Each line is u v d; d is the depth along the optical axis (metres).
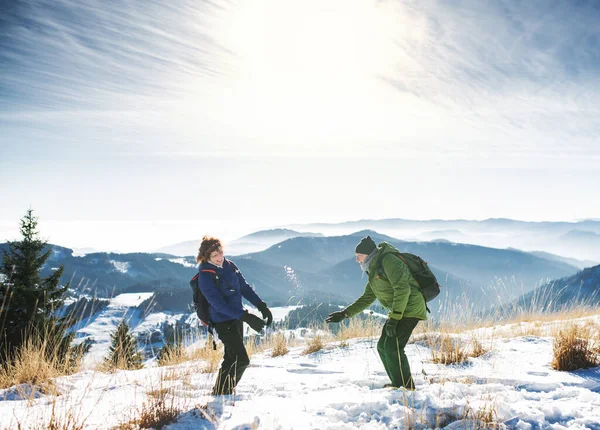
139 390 4.05
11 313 9.54
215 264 3.95
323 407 3.28
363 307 4.28
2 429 2.84
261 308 4.09
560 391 3.43
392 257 3.89
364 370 4.95
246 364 3.94
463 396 3.36
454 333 6.73
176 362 5.86
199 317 4.03
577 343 4.39
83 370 5.62
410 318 3.90
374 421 2.97
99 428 2.93
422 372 4.28
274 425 2.84
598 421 2.77
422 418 2.91
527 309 8.24
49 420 2.98
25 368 4.67
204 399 3.59
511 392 3.45
